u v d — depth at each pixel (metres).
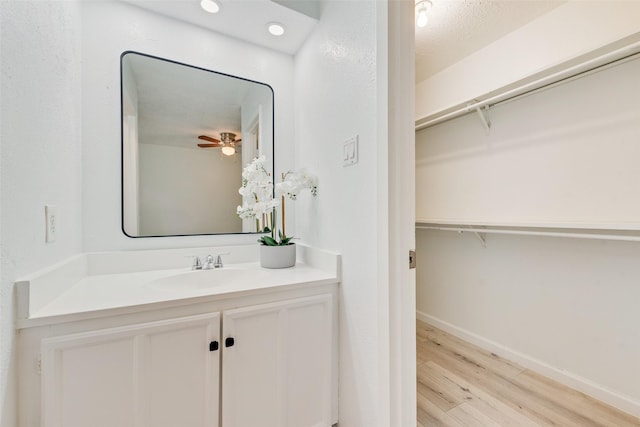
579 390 1.53
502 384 1.60
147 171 1.38
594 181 1.47
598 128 1.45
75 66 1.12
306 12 1.38
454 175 2.24
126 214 1.32
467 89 2.10
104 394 0.79
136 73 1.36
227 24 1.47
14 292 0.67
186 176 1.47
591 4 1.45
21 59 0.70
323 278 1.17
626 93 1.36
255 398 1.01
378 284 0.95
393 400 0.90
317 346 1.15
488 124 1.98
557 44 1.59
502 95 1.67
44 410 0.72
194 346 0.91
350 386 1.12
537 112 1.71
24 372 0.70
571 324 1.58
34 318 0.71
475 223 1.83
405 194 0.93
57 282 0.88
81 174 1.19
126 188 1.32
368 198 1.03
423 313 2.54
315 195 1.44
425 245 2.53
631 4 1.33
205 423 0.92
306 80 1.56
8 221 0.64
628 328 1.37
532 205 1.73
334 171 1.26
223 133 1.56
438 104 2.33
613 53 1.24
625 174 1.36
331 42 1.30
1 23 0.62
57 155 0.93
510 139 1.85
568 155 1.57
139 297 0.89
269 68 1.67
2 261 0.62
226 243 1.56
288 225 1.70
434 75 2.37
